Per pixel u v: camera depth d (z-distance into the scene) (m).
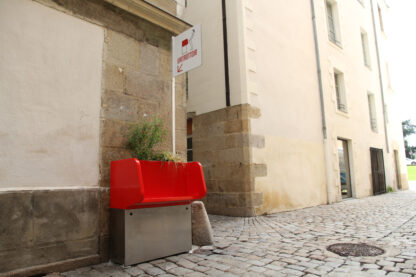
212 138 7.91
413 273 2.85
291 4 9.64
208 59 8.33
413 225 5.36
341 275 2.85
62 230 3.13
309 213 7.32
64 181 3.25
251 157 7.12
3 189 2.81
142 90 4.17
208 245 4.14
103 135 3.65
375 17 16.72
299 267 3.12
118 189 3.40
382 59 16.84
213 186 7.73
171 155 3.90
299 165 8.67
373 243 4.08
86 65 3.60
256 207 7.01
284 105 8.52
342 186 11.21
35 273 2.88
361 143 12.66
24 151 3.00
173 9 4.87
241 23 7.65
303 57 9.77
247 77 7.43
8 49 3.00
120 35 4.01
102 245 3.42
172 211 3.70
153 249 3.46
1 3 3.00
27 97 3.08
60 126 3.29
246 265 3.22
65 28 3.46
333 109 10.83
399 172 17.36
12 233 2.80
